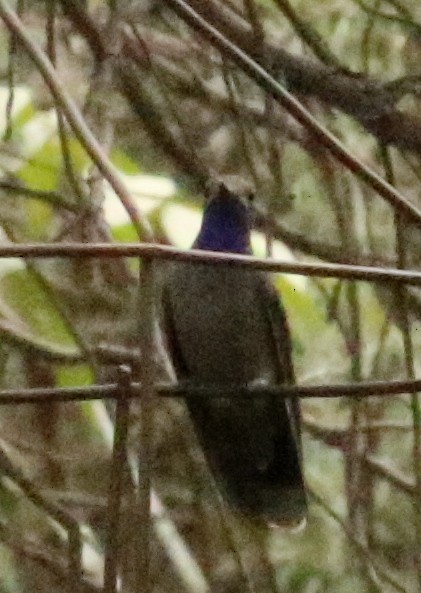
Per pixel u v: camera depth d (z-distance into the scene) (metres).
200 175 7.39
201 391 5.06
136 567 3.12
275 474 6.85
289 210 7.55
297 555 7.89
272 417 6.90
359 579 7.29
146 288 3.24
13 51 6.07
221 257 3.33
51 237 6.97
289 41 7.59
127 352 6.59
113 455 3.34
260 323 7.05
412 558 7.66
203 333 7.01
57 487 7.09
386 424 7.29
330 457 8.24
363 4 7.28
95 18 7.01
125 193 3.43
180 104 7.60
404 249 6.18
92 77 6.78
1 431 7.09
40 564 6.72
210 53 7.55
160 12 7.52
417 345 7.96
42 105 7.12
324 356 7.81
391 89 6.95
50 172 7.00
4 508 6.91
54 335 6.93
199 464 7.25
